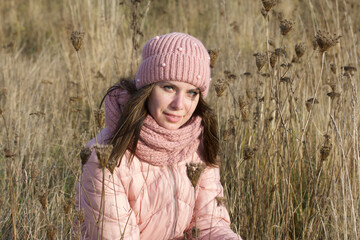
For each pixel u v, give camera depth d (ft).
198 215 5.90
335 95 6.98
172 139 5.29
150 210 5.43
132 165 5.35
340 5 14.34
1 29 21.65
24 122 10.71
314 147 8.99
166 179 5.48
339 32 10.52
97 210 5.13
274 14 12.30
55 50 18.83
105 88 13.07
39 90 13.43
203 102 5.69
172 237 5.60
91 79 13.61
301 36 13.05
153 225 5.47
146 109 5.37
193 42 5.29
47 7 24.71
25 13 24.17
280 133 6.82
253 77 10.55
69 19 18.39
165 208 5.46
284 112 8.04
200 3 20.97
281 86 8.81
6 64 14.69
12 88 12.53
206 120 5.76
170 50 5.14
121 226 5.11
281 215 7.33
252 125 8.28
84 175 5.16
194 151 5.67
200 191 5.95
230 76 9.04
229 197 7.63
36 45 20.92
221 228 5.82
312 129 9.44
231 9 17.28
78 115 12.26
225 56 12.99
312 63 10.29
